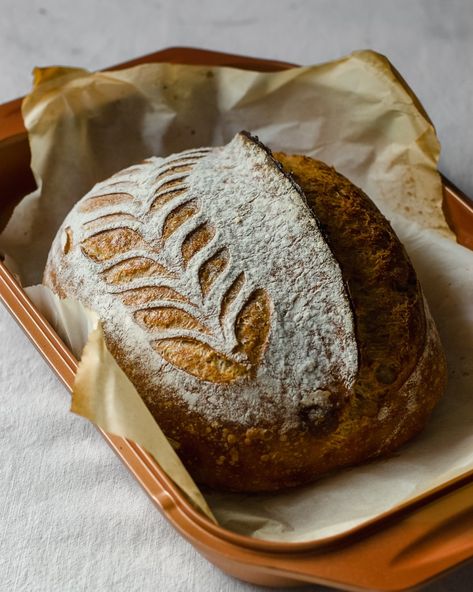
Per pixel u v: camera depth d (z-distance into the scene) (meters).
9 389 0.60
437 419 0.55
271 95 0.67
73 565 0.52
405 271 0.55
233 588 0.51
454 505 0.46
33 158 0.65
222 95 0.67
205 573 0.52
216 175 0.56
